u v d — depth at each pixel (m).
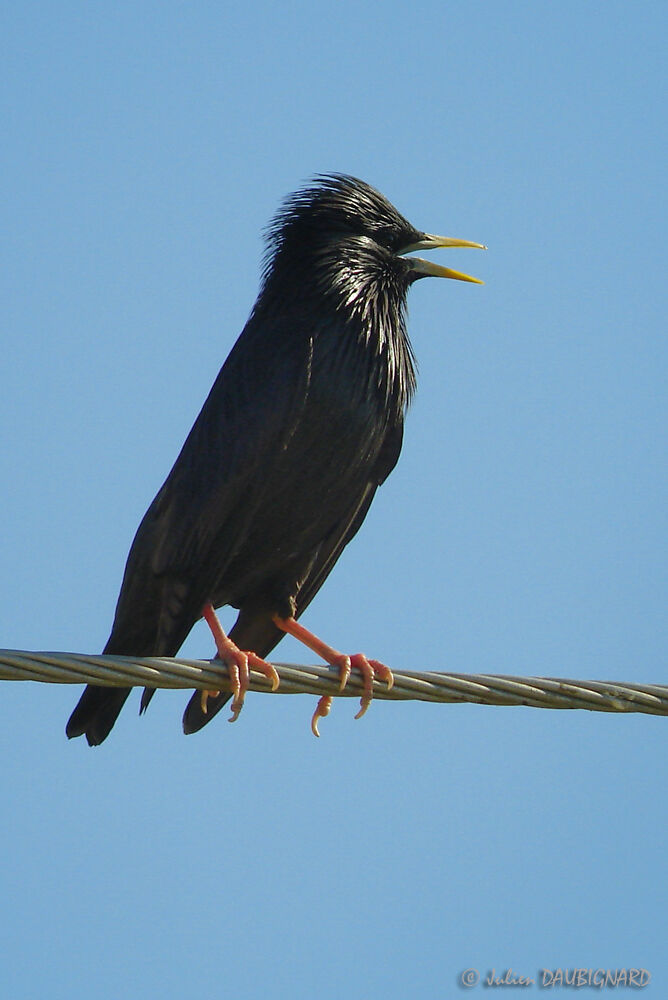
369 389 12.24
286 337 12.09
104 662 8.93
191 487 11.71
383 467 12.71
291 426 11.75
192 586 11.72
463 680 9.71
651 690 9.69
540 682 9.62
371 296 12.64
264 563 12.38
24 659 8.71
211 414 11.95
